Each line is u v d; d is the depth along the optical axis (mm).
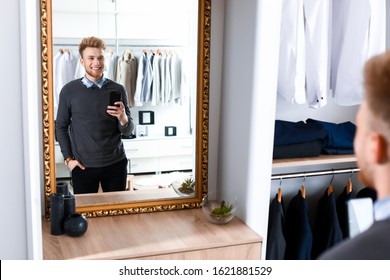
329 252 804
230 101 2441
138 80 2377
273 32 2041
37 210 1828
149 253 1996
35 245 1842
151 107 2420
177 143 2480
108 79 2324
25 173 1850
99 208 2361
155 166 2461
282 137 2416
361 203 2410
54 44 2199
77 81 2264
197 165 2514
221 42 2496
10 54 1793
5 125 1828
